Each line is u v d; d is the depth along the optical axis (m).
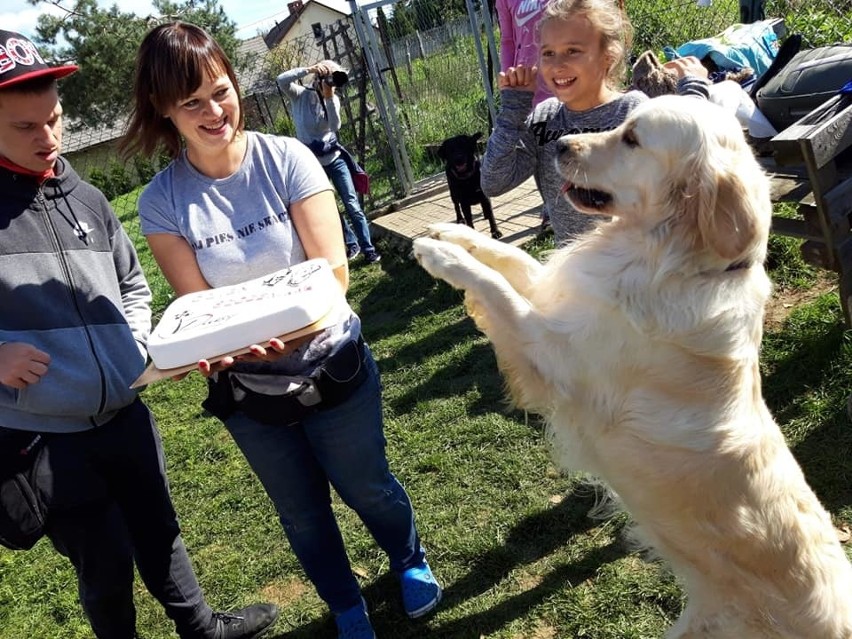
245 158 2.20
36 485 2.13
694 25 6.93
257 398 2.15
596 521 3.05
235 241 2.18
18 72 1.97
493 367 4.56
